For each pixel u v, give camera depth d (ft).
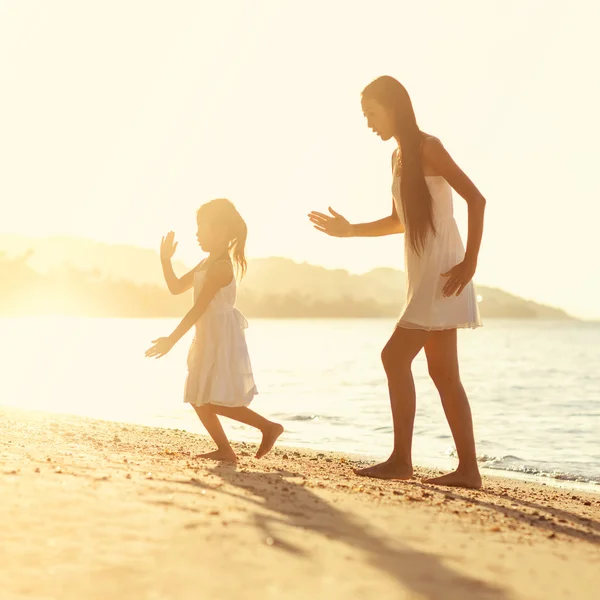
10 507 9.27
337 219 17.07
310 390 74.59
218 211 17.07
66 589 6.69
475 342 317.01
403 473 16.05
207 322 17.04
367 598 6.91
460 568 8.18
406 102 15.60
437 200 15.46
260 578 7.26
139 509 9.62
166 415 44.83
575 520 13.07
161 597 6.62
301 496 11.55
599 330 622.95
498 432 46.42
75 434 24.16
